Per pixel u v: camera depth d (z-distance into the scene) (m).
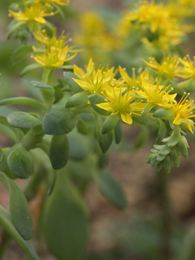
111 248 0.38
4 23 0.38
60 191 0.29
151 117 0.19
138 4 0.29
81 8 0.56
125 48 0.31
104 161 0.28
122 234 0.38
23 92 0.41
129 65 0.27
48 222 0.29
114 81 0.19
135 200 0.42
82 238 0.29
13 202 0.20
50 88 0.20
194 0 0.29
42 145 0.21
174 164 0.19
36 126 0.20
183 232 0.38
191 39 0.39
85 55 0.33
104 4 0.57
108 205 0.42
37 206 0.35
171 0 0.30
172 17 0.28
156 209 0.41
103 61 0.32
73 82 0.19
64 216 0.29
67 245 0.29
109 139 0.20
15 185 0.20
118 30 0.32
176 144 0.18
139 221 0.39
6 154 0.21
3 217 0.21
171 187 0.43
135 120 0.19
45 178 0.28
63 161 0.20
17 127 0.19
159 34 0.26
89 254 0.37
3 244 0.28
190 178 0.43
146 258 0.37
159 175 0.36
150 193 0.42
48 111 0.19
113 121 0.19
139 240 0.37
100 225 0.40
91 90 0.19
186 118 0.19
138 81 0.19
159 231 0.38
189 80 0.21
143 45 0.28
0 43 0.35
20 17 0.22
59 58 0.21
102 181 0.31
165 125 0.19
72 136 0.27
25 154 0.20
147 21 0.26
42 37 0.22
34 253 0.21
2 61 0.34
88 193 0.43
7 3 0.37
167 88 0.20
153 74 0.21
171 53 0.26
